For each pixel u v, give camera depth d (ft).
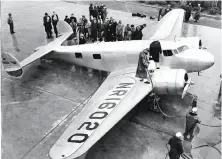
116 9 84.94
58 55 46.21
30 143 29.53
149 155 28.09
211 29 68.18
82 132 25.31
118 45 41.29
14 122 32.96
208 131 31.83
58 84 42.42
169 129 32.14
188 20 74.84
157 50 36.86
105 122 26.68
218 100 38.32
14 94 39.19
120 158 27.63
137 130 32.04
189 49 38.32
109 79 38.32
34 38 60.08
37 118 33.94
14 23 69.56
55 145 23.72
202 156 27.78
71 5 87.97
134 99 30.83
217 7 84.64
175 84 32.45
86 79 44.32
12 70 39.40
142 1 95.40
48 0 93.50
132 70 38.78
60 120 33.68
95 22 56.59
